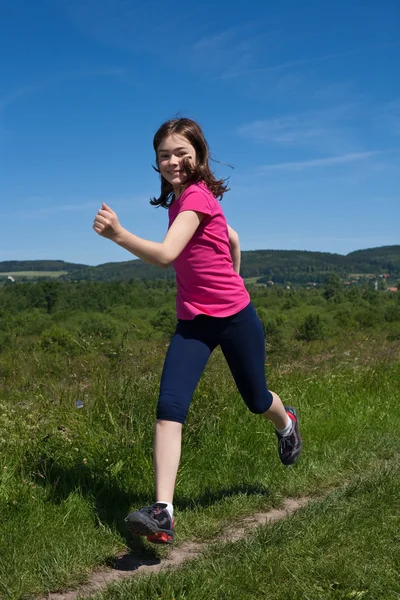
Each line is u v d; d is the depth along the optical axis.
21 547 2.99
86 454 4.02
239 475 4.21
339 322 56.78
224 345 3.35
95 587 2.72
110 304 56.72
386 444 4.99
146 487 3.90
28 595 2.63
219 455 4.48
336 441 5.05
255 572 2.63
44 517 3.30
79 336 5.80
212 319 3.26
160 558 3.05
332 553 2.78
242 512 3.62
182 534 3.30
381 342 10.23
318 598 2.42
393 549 2.80
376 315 59.72
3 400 4.75
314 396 6.34
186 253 3.21
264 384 3.54
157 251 2.86
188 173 3.20
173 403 3.12
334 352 8.87
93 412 4.65
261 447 4.70
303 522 3.15
